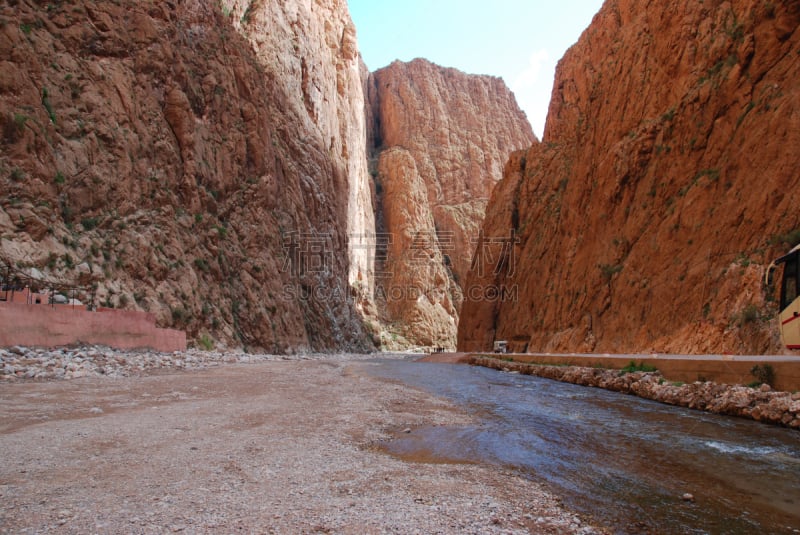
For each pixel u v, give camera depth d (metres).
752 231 19.11
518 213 54.19
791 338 11.98
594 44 47.38
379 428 8.97
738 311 17.84
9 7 24.20
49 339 16.59
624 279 27.47
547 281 40.97
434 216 115.88
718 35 25.95
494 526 4.41
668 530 4.43
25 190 21.45
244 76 43.81
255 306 37.03
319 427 8.80
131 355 19.36
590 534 4.31
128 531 3.98
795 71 20.00
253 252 39.66
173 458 6.30
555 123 55.16
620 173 31.12
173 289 28.55
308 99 65.25
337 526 4.25
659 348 21.70
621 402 12.93
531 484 5.71
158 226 29.45
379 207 110.94
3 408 9.41
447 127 127.69
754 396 10.34
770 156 19.36
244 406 10.87
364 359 46.84
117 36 29.97
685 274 22.16
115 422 8.49
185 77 35.59
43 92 24.00
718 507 5.03
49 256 21.14
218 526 4.15
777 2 21.77
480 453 7.23
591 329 30.42
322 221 61.41
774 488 5.64
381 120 131.25
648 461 6.81
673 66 29.31
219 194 37.88
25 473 5.51
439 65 140.50
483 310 52.78
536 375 22.62
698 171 24.59
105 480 5.33
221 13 45.06
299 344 42.22
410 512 4.66
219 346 30.47
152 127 31.34
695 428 9.12
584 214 36.91
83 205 24.72
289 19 63.28
